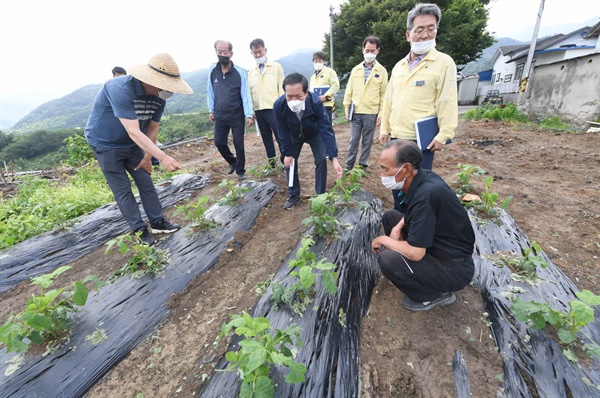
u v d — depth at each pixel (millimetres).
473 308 2088
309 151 6859
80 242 3354
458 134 8219
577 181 4312
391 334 1966
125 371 1874
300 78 2691
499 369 1680
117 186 2922
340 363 1729
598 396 1465
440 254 1936
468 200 3350
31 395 1698
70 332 2049
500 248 2613
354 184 3660
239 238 3180
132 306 2301
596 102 8289
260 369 1391
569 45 18703
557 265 2510
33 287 2764
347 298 2170
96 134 2734
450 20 17922
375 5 17797
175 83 2602
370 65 4316
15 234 3535
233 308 2289
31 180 5434
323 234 2777
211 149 8516
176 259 2818
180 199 4430
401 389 1632
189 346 2010
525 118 10188
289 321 1934
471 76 25656
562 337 1616
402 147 1820
